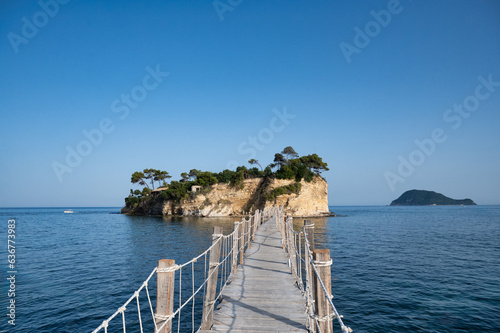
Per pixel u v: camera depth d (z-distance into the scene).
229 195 82.44
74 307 12.45
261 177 82.50
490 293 14.04
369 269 19.23
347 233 43.00
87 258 23.58
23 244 32.06
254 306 7.16
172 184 87.44
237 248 10.91
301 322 6.27
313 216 79.56
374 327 10.58
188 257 23.94
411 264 20.75
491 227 53.38
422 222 68.25
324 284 4.71
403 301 13.08
